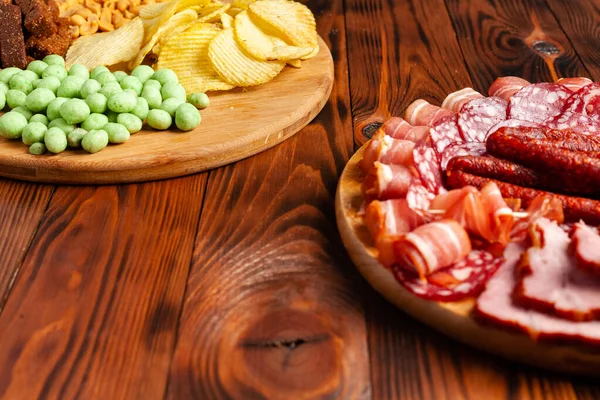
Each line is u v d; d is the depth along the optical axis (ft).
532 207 2.22
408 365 2.13
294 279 2.26
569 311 2.07
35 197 2.43
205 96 2.59
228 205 2.42
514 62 2.88
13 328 2.18
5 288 2.25
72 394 2.09
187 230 2.36
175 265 2.29
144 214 2.39
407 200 2.23
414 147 2.29
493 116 2.44
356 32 3.00
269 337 2.17
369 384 2.11
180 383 2.11
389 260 2.18
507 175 2.28
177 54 2.67
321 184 2.47
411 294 2.16
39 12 2.72
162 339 2.16
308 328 2.18
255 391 2.10
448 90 2.77
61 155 2.45
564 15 3.08
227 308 2.21
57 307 2.21
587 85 2.47
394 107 2.71
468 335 2.14
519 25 3.03
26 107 2.52
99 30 2.89
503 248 2.20
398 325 2.19
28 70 2.62
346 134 2.61
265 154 2.55
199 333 2.17
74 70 2.60
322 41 2.86
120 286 2.25
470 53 2.91
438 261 2.14
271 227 2.36
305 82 2.69
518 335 2.10
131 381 2.11
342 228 2.30
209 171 2.51
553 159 2.24
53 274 2.27
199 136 2.52
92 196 2.44
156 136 2.52
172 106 2.54
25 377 2.11
